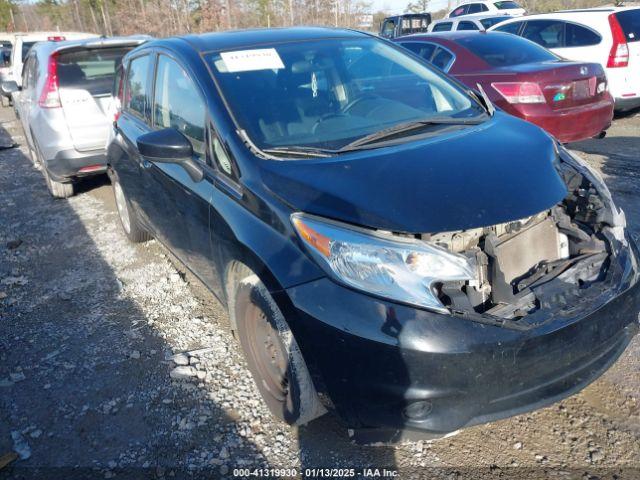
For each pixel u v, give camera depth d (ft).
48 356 11.47
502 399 7.16
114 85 16.56
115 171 15.69
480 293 7.55
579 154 21.94
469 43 22.24
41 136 20.34
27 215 20.70
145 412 9.61
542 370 7.20
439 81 11.65
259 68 10.62
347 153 8.75
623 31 26.30
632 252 8.54
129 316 12.80
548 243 8.48
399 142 9.04
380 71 11.54
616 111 28.04
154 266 15.35
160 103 12.46
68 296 13.94
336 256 7.26
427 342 6.77
